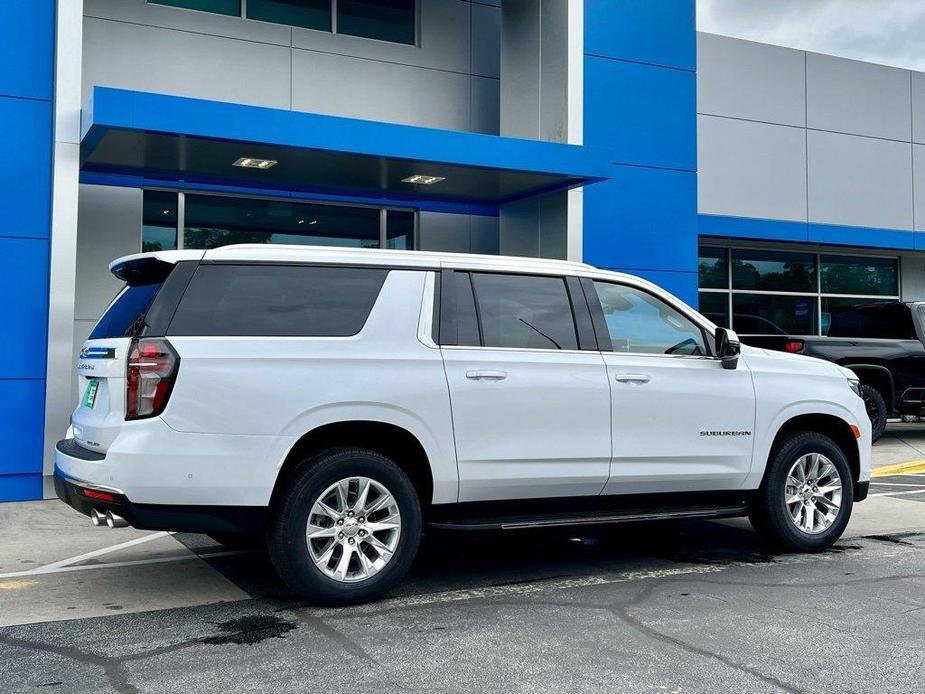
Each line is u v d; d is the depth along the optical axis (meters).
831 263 19.06
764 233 16.72
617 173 12.45
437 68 13.23
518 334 6.18
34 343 9.20
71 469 5.46
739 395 6.79
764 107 17.88
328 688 4.18
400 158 10.38
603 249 12.32
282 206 12.23
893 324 13.98
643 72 12.66
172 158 10.48
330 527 5.48
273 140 9.70
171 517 5.16
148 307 5.34
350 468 5.50
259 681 4.27
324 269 5.76
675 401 6.54
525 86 12.81
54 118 9.27
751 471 6.84
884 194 19.19
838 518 7.15
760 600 5.69
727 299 17.94
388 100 12.88
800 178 18.22
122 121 8.95
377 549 5.62
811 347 13.12
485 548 7.29
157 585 6.07
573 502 6.31
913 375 13.59
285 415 5.37
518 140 10.95
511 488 6.02
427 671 4.40
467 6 13.49
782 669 4.43
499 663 4.51
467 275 6.15
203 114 9.35
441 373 5.82
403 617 5.32
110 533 7.77
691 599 5.71
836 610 5.46
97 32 11.16
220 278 5.48
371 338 5.71
